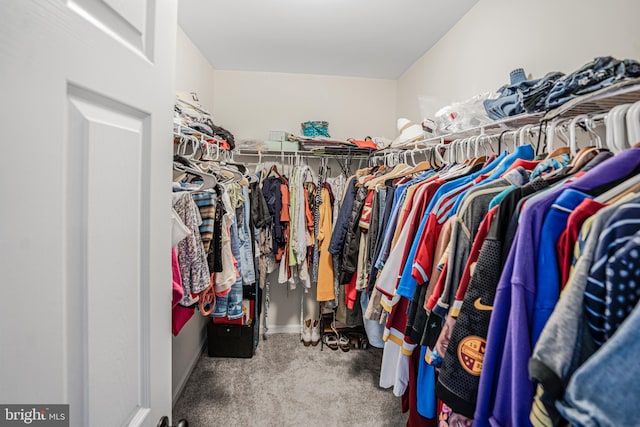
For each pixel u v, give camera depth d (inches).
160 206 24.0
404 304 47.5
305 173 108.7
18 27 12.4
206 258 47.2
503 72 62.5
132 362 21.0
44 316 14.1
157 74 23.1
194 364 92.5
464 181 43.7
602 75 31.9
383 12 75.8
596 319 18.9
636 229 18.3
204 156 71.7
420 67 101.0
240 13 77.3
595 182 24.9
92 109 16.7
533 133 41.9
